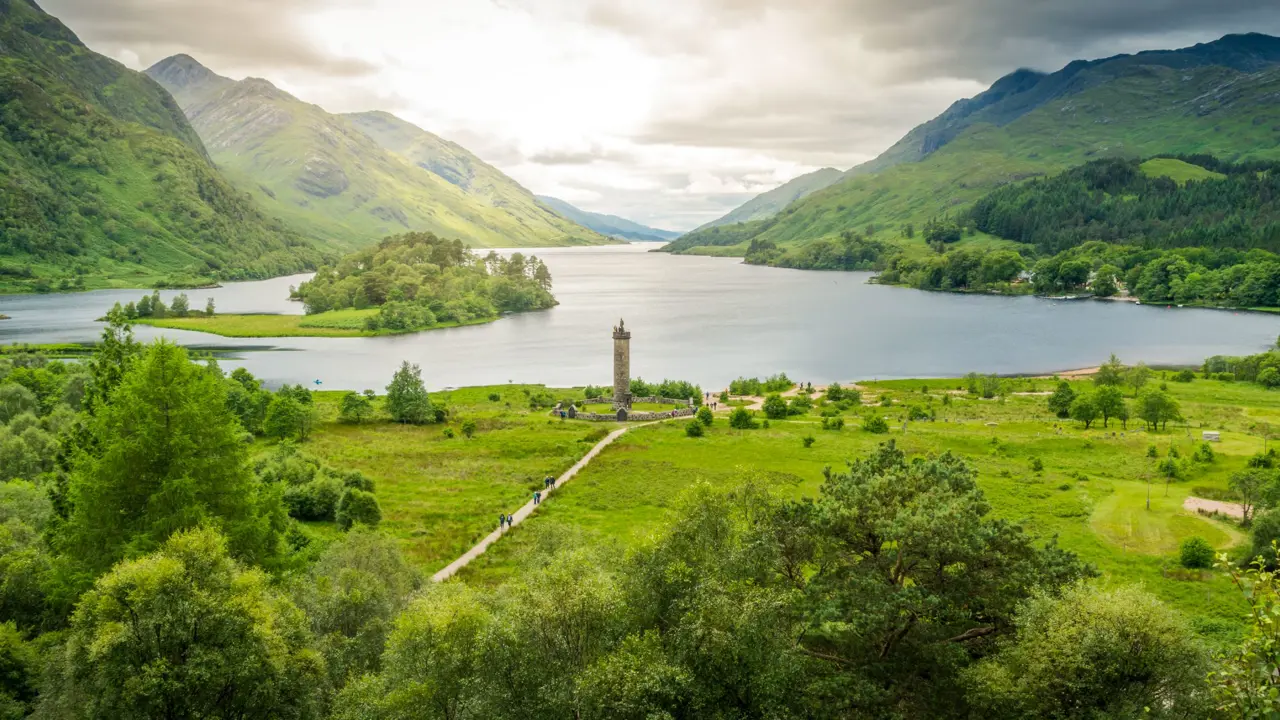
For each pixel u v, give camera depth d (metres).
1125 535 78.88
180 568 36.88
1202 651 34.16
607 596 37.78
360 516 84.06
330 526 84.62
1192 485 95.75
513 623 36.22
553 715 33.81
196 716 34.34
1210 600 62.59
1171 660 33.62
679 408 160.50
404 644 36.59
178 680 34.69
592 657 36.34
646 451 123.12
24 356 182.88
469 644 35.72
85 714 35.06
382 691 36.12
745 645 35.19
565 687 34.34
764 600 36.91
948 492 45.12
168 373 50.53
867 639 42.12
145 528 46.81
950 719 39.12
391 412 150.88
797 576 45.66
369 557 55.88
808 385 187.00
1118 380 172.00
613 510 92.44
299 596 48.28
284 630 39.84
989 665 36.94
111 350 64.12
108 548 46.56
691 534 43.06
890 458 51.81
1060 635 34.28
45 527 58.00
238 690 36.53
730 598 37.31
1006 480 101.06
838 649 43.84
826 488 50.69
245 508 52.38
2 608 47.34
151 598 35.62
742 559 41.66
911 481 46.28
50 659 39.03
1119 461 108.81
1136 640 34.09
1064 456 114.06
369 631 44.97
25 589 48.12
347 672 42.84
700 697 34.44
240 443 54.25
